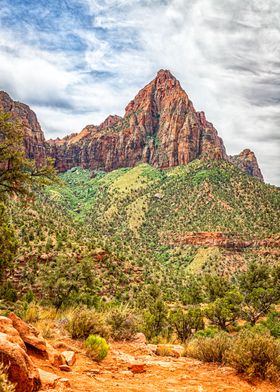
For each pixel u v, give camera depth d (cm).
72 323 936
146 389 560
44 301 3559
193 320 3078
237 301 4422
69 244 7969
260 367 697
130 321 1161
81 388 508
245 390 612
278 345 734
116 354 845
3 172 1507
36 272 6128
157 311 3228
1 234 2078
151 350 1009
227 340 872
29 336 641
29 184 1587
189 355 960
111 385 559
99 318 999
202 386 616
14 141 1542
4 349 430
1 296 3706
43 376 495
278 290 4588
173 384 620
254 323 4459
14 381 420
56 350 682
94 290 5753
